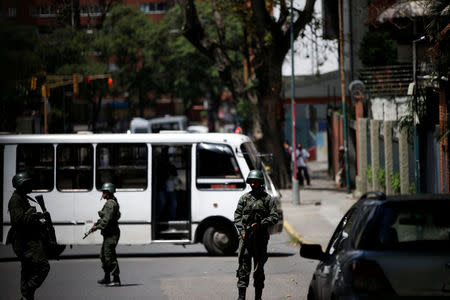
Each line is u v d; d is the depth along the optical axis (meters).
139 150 43.72
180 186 43.94
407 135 55.03
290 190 87.31
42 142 44.03
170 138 43.75
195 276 35.84
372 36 85.69
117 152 43.81
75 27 84.38
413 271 15.75
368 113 76.50
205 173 43.50
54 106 106.44
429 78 42.81
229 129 163.88
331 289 17.08
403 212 16.67
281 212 44.50
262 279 26.84
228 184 43.44
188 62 171.62
